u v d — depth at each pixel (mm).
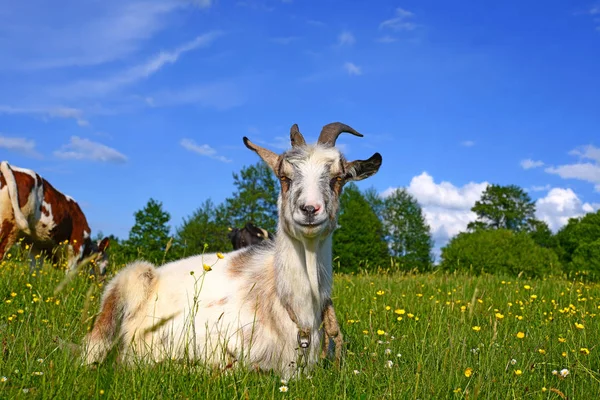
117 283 5172
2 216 12742
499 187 89188
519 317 6621
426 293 10016
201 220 47875
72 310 6461
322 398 3842
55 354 4297
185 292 5125
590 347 5434
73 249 14469
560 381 4344
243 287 5027
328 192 4621
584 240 58781
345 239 54219
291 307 4676
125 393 3545
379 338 5887
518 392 3936
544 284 12680
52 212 13805
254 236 15258
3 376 3615
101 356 4895
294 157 4730
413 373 4223
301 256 4684
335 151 4824
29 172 13430
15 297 7125
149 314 5102
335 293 9336
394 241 72375
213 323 4848
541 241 84312
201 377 3986
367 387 4023
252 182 51125
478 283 11758
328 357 4984
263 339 4715
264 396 3578
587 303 9266
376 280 11969
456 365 4305
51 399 3312
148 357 4512
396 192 73438
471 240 47156
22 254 12992
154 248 42438
